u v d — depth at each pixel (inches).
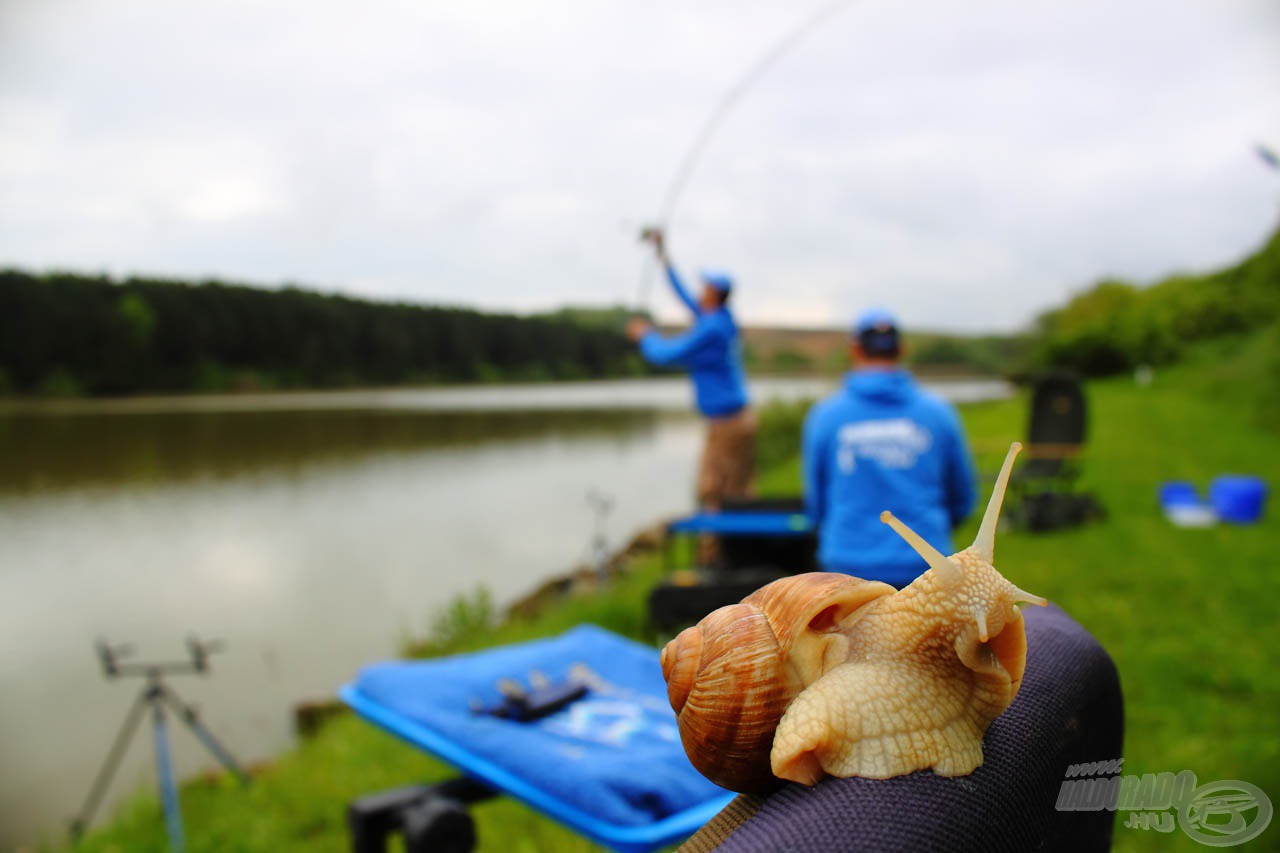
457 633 317.1
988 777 28.7
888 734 28.3
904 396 145.9
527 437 1116.5
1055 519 342.0
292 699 292.0
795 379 2022.6
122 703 293.3
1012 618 28.9
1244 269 1397.6
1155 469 497.0
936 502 145.0
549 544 520.1
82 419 1200.2
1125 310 1620.3
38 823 214.7
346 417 1343.5
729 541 250.1
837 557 146.1
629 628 249.1
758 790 32.5
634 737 82.7
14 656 339.6
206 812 186.4
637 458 919.0
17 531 559.5
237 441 1027.3
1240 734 150.4
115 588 434.3
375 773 180.2
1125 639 206.4
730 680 31.2
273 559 486.3
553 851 137.2
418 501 665.0
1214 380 946.7
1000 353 2460.6
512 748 78.9
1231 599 236.2
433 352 2261.3
